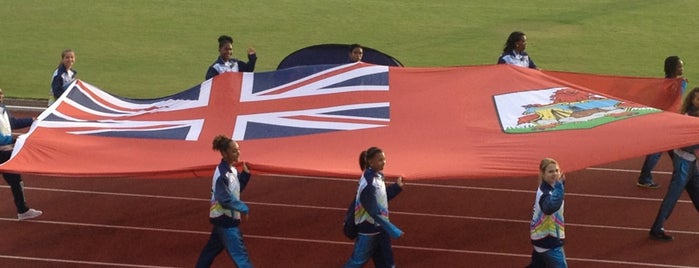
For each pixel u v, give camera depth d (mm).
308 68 11328
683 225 10797
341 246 10203
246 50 18125
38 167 8992
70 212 11094
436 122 9977
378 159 8281
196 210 11180
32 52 17953
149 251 10078
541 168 8219
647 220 10922
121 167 9047
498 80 10773
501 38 18938
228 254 8977
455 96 10492
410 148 9477
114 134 9938
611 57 17719
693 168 10000
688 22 19922
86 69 17031
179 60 17641
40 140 9586
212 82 11203
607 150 9000
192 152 9484
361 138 9742
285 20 20203
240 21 20094
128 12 20672
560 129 9531
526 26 19734
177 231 10586
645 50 18141
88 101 10914
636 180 12195
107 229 10633
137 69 17094
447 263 9828
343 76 11125
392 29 19594
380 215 8266
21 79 16375
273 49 18203
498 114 10062
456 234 10547
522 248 10188
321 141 9711
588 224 10828
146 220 10883
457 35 19172
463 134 9672
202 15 20531
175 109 10773
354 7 21172
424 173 8812
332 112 10359
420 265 9781
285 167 8844
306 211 11172
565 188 11945
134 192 11727
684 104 10188
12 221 10820
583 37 18953
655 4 21219
